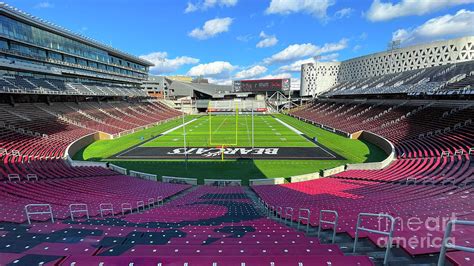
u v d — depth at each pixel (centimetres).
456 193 1002
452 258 320
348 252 423
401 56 6444
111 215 948
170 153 2650
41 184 1353
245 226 736
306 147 2850
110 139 3450
